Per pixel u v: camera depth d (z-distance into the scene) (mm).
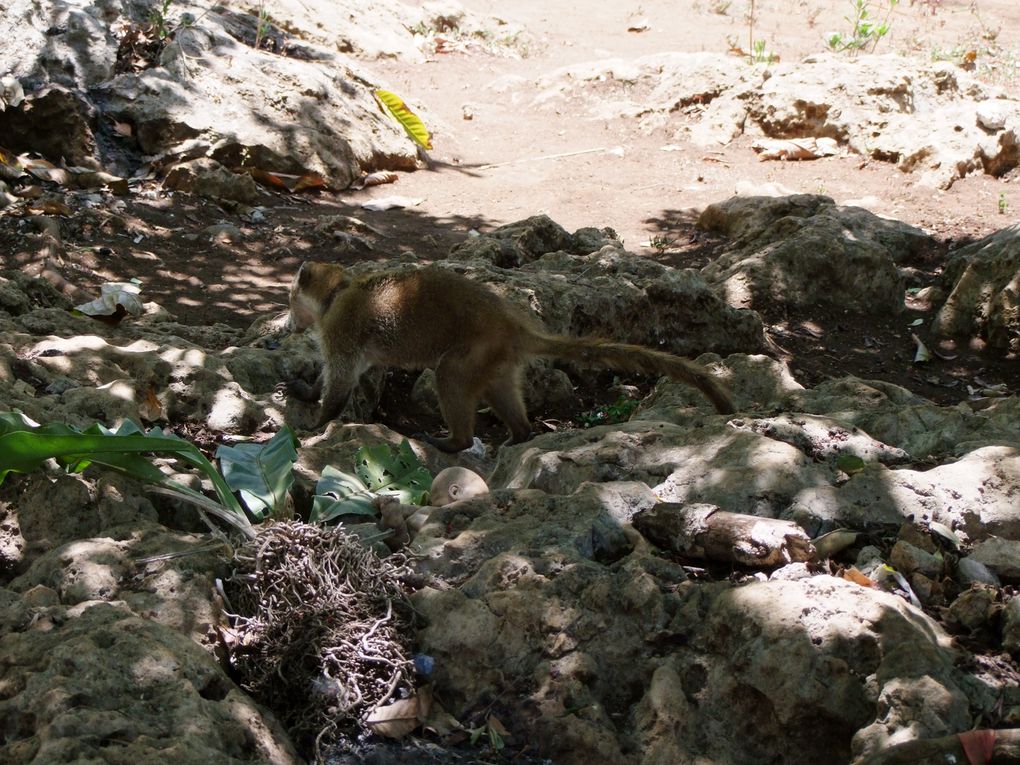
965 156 6125
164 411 3924
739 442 3596
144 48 5938
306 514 3609
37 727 3018
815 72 6789
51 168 5457
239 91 5871
